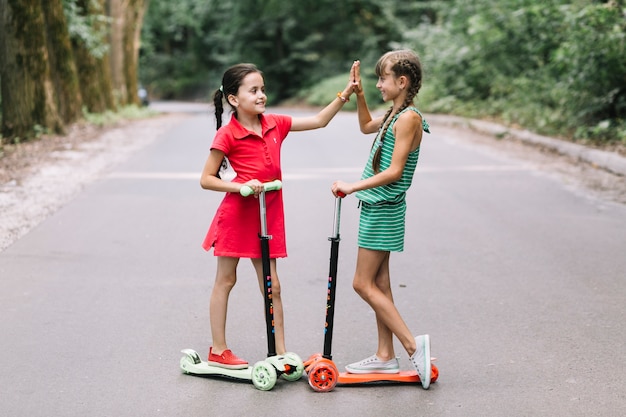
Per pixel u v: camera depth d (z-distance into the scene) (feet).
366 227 12.28
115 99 81.76
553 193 30.04
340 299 17.19
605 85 42.50
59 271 19.20
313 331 15.08
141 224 24.58
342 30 122.31
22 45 46.65
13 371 13.02
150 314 16.07
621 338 14.56
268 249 12.26
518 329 15.14
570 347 14.12
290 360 12.32
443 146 46.80
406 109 11.93
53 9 55.16
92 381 12.64
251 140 12.44
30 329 15.08
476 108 67.00
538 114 52.01
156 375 12.92
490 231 23.71
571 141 42.80
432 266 19.86
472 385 12.46
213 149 12.26
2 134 47.39
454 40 74.95
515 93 61.21
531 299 17.06
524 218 25.54
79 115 58.03
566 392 12.11
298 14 126.11
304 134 53.98
